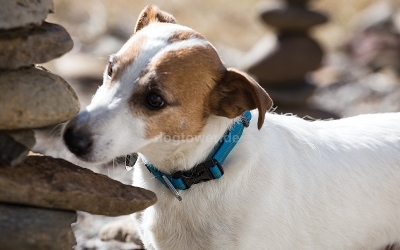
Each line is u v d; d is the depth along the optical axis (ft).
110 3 44.86
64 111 12.37
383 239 16.87
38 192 12.15
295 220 15.43
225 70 14.33
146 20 15.79
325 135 16.65
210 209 14.57
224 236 14.55
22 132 12.42
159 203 15.03
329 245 16.17
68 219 12.57
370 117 17.65
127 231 19.08
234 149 14.65
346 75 39.86
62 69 33.30
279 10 32.01
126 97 13.75
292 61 31.76
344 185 16.03
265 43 33.40
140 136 13.85
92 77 32.53
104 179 13.16
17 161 12.16
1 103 11.83
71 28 40.37
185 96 13.96
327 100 35.99
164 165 14.62
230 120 14.57
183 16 45.70
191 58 14.02
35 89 12.16
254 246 14.71
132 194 13.10
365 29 44.16
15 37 11.91
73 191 12.36
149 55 13.96
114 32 40.32
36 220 12.24
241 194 14.52
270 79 32.12
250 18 47.29
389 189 16.46
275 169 15.03
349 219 16.12
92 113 13.51
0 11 11.59
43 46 12.19
